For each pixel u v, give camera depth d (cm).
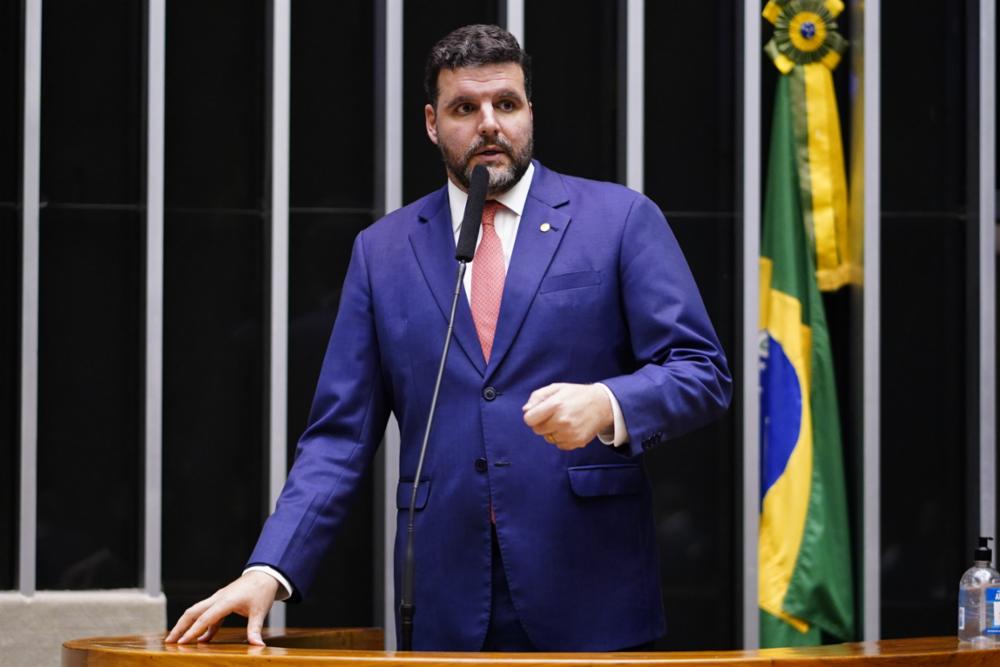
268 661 566
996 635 732
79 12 1309
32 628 1219
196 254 1322
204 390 1320
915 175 1372
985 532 1320
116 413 1305
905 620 1355
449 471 755
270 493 1271
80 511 1296
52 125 1302
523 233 779
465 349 764
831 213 1316
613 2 1357
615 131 1354
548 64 1357
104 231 1308
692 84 1369
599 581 740
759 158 1317
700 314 766
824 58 1324
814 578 1282
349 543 1327
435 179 1341
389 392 809
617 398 681
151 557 1246
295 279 1328
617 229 777
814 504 1295
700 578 1354
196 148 1323
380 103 1311
